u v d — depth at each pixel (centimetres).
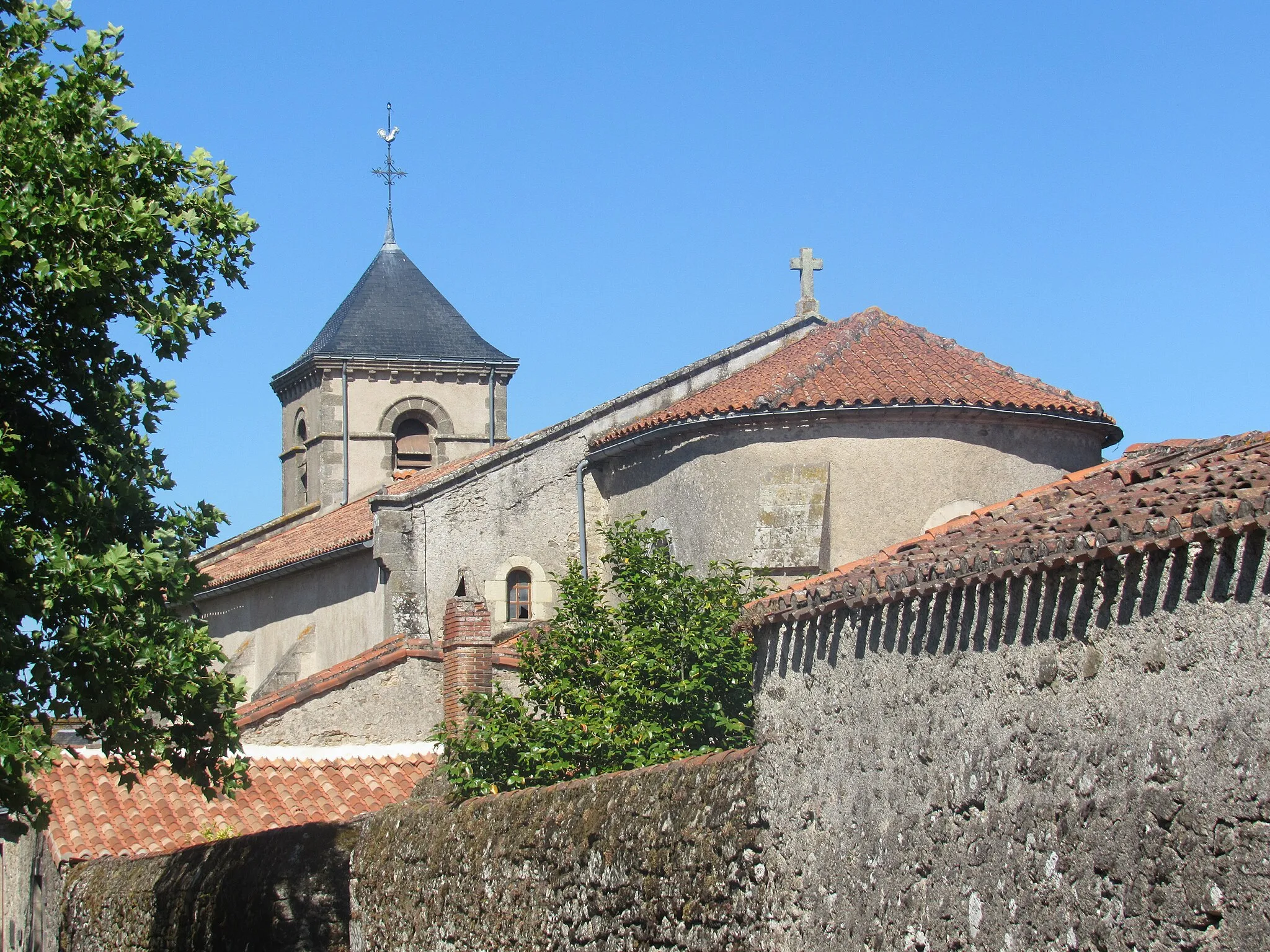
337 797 2122
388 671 2344
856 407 2288
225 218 1420
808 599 1043
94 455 1424
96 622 1330
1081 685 776
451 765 1667
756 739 1120
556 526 2769
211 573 3566
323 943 1609
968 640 870
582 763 1648
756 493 2327
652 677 1697
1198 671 703
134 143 1403
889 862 926
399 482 3117
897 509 2291
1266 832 659
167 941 1722
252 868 1650
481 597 2709
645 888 1169
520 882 1341
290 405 4150
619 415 2812
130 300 1381
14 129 1348
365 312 4031
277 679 2988
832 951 976
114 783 2116
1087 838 759
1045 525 882
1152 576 735
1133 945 723
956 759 871
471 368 3947
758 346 2898
